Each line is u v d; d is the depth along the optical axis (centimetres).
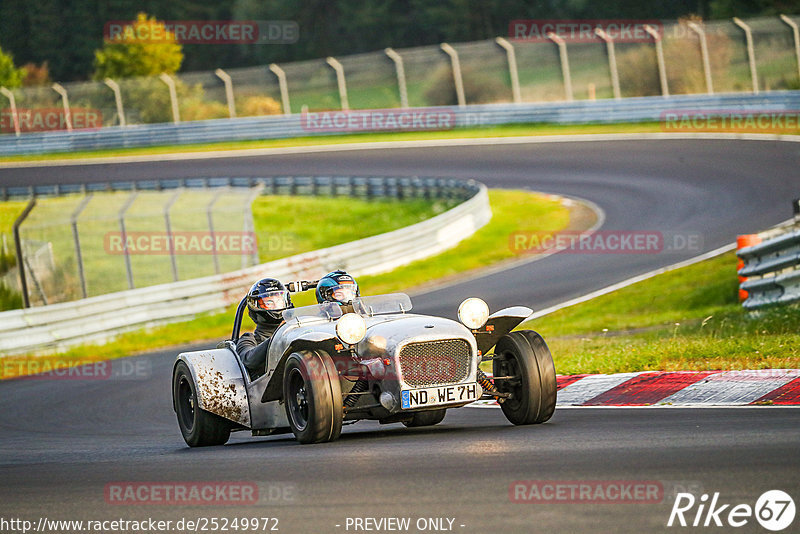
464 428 3039
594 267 8775
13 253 11106
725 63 17825
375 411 2834
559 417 3092
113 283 10712
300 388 2866
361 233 12700
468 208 11275
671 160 13900
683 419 2761
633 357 4094
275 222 13450
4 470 2783
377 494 1891
